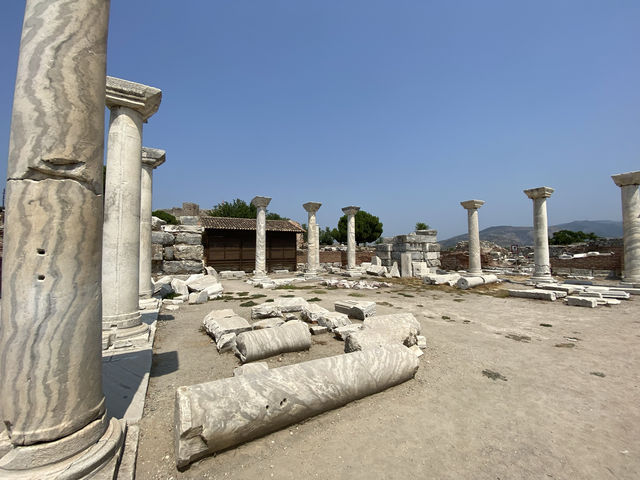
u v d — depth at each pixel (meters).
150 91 6.72
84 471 2.46
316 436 3.48
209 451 3.07
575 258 21.31
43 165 2.58
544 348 6.63
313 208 19.92
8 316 2.51
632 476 2.93
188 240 18.84
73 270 2.68
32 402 2.47
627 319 9.34
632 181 14.30
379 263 23.92
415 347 6.12
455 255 27.27
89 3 2.90
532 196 17.25
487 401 4.32
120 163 6.54
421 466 3.03
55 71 2.67
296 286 16.17
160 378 4.91
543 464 3.08
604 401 4.36
